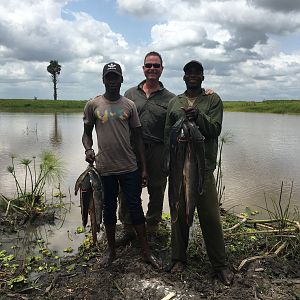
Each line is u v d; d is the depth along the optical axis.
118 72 2.78
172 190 2.70
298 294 2.48
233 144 9.41
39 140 10.20
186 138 2.58
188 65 2.63
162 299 2.46
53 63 53.41
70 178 5.77
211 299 2.47
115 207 2.98
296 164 6.80
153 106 3.15
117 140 2.84
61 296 2.58
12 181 5.49
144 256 2.97
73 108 31.11
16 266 3.05
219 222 2.66
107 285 2.67
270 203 4.59
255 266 2.86
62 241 3.60
